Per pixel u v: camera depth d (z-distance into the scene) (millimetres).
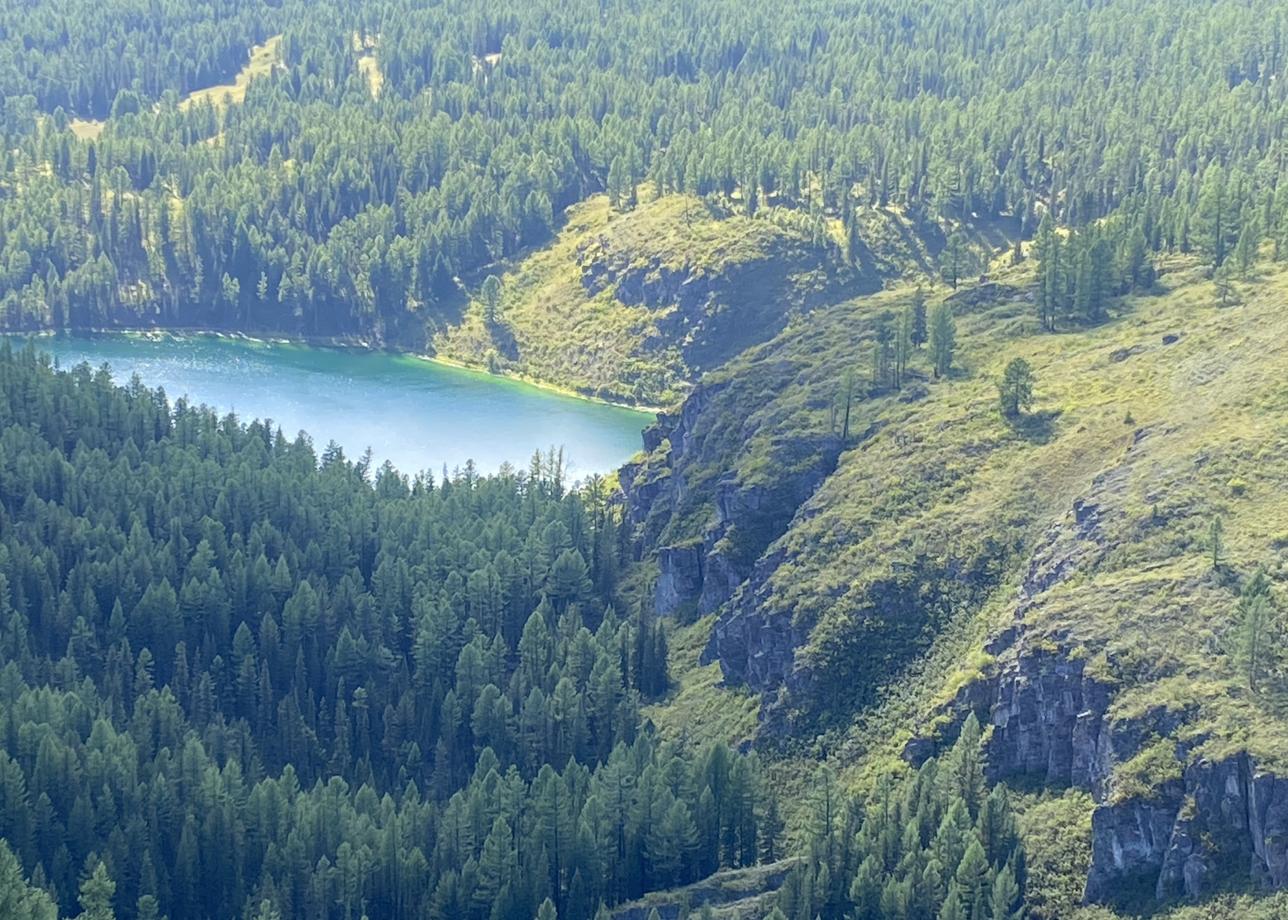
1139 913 192625
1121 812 197375
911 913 198625
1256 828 188500
